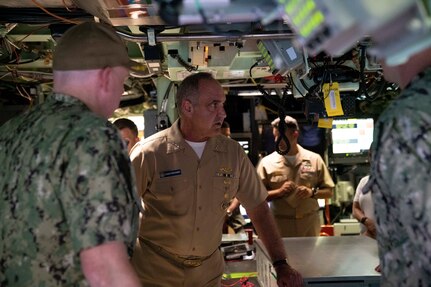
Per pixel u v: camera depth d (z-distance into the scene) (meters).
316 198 4.63
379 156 1.14
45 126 1.33
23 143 1.33
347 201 5.65
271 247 2.44
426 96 1.10
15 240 1.29
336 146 5.51
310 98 2.71
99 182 1.23
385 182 1.13
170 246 2.31
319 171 4.68
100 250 1.20
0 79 4.39
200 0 1.30
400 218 1.12
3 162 1.36
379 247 1.21
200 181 2.33
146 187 2.35
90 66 1.39
